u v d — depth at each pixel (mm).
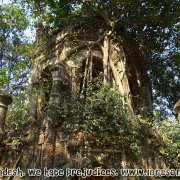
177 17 17656
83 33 16938
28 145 13703
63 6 16438
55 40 17172
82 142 12758
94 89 14508
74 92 14523
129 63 17469
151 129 13859
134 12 17375
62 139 13062
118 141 12711
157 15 17250
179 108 10039
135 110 15398
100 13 16953
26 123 15047
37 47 17906
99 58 16422
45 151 12773
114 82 14891
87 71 15352
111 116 12797
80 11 17312
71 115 13430
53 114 13688
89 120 12773
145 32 18703
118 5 16812
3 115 13609
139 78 17734
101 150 12664
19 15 17875
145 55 18891
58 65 15492
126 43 17391
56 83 14820
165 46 20156
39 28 18281
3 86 18328
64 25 17359
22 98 17016
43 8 17047
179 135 14484
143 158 12820
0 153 13734
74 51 16438
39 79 16797
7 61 21297
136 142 12758
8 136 14523
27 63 19062
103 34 16578
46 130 13383
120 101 13203
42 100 16078
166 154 13781
